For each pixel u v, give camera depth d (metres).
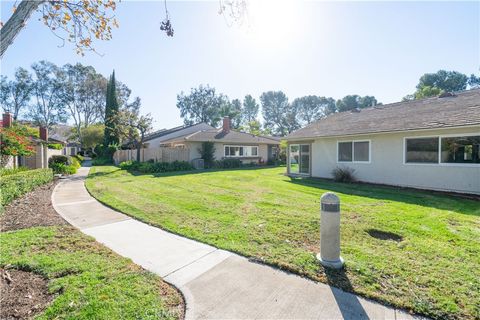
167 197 8.30
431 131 9.70
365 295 2.78
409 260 3.62
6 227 5.03
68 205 7.32
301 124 70.56
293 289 2.92
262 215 6.01
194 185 11.12
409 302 2.65
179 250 4.06
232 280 3.12
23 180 8.14
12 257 3.54
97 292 2.73
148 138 27.89
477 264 3.50
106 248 4.05
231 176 14.83
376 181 11.58
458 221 5.55
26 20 2.73
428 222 5.43
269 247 4.11
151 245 4.28
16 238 4.34
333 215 3.46
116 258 3.65
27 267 3.26
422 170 10.02
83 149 47.66
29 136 16.31
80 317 2.32
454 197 8.38
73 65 47.00
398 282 3.03
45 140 18.48
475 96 10.66
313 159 14.59
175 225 5.28
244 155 24.81
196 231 4.90
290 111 70.81
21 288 2.80
